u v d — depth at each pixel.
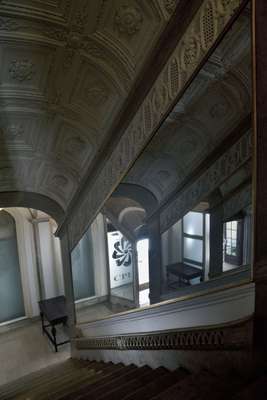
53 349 6.69
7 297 7.62
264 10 1.23
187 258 2.52
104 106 2.99
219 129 1.91
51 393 2.64
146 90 2.36
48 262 7.87
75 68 2.65
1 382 5.57
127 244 6.71
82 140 3.70
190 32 1.75
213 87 1.79
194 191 2.41
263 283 1.47
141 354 2.81
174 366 2.29
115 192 3.25
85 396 2.11
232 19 1.42
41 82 2.81
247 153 1.72
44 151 4.14
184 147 2.34
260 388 1.39
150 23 2.01
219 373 1.78
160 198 2.92
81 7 2.07
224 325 1.74
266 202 1.40
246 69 1.55
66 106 3.18
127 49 2.28
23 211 7.38
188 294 2.30
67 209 5.09
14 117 3.28
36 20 2.12
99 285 7.85
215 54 1.61
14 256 7.64
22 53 2.43
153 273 3.20
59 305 7.12
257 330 1.53
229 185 1.91
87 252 7.82
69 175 4.62
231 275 1.92
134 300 4.66
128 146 2.81
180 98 1.92
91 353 4.45
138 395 1.88
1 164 4.22
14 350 6.67
